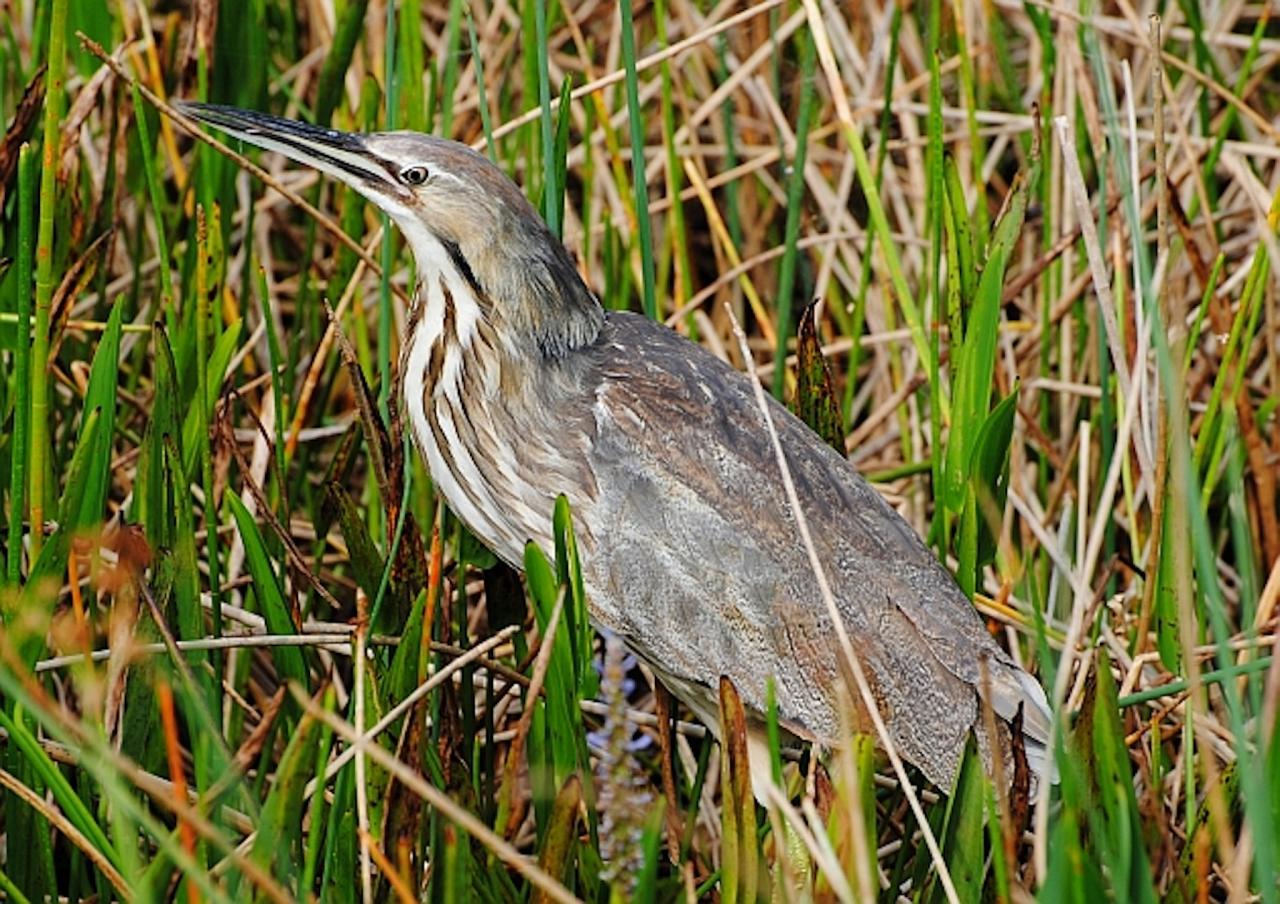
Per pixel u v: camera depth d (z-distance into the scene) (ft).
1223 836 16.05
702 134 34.12
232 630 24.16
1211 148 29.73
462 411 21.83
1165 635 23.08
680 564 21.49
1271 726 15.55
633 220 28.55
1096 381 29.27
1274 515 26.53
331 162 21.44
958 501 22.15
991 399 27.14
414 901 16.07
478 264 21.33
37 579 18.20
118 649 16.99
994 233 21.02
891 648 21.25
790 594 21.30
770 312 32.60
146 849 19.31
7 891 16.88
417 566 20.33
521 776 23.99
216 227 24.99
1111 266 29.12
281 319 31.55
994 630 25.96
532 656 21.49
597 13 34.50
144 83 28.99
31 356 20.31
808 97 24.86
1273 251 17.15
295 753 15.44
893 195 31.96
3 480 22.88
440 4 34.27
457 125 31.73
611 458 21.58
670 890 18.66
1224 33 32.37
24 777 18.88
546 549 21.91
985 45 32.53
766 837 20.66
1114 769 16.35
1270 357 27.81
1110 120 18.37
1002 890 16.10
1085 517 26.20
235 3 26.03
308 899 16.62
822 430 23.04
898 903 21.50
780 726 21.65
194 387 23.48
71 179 25.08
